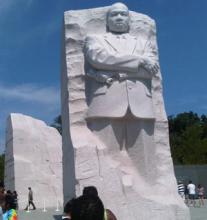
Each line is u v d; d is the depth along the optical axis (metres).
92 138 10.78
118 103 10.74
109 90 10.80
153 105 11.32
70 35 11.39
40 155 25.20
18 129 25.02
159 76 11.69
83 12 11.52
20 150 24.78
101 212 3.64
